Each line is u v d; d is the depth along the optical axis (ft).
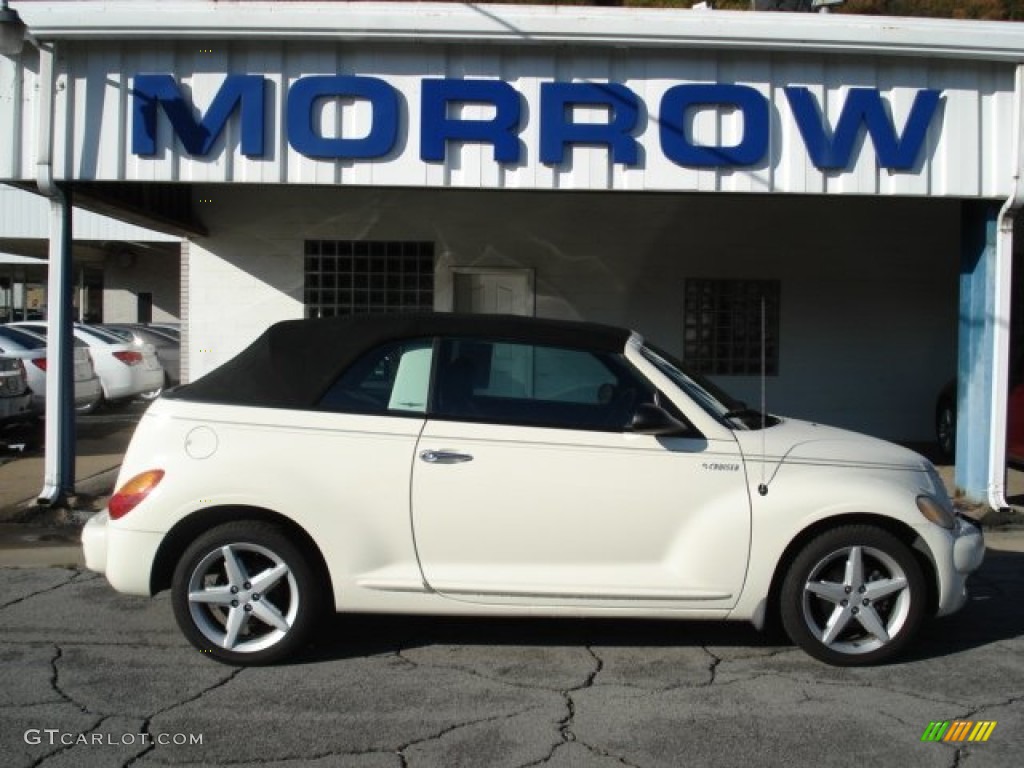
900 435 41.70
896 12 76.54
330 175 27.12
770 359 41.24
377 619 19.06
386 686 15.64
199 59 26.84
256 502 15.92
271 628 16.57
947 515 16.74
